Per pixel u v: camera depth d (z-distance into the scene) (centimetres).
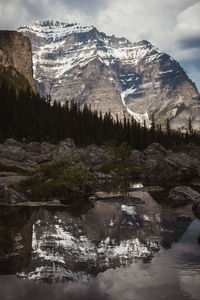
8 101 10550
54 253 1034
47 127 10744
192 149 11156
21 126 9725
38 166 5147
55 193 2606
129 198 2509
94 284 773
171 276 826
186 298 694
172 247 1109
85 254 1023
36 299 688
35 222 1554
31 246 1118
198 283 779
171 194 2575
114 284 773
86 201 2377
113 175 5059
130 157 7369
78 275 833
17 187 2636
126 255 1012
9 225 1478
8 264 921
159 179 3994
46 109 12412
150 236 1269
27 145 7531
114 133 13762
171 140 15212
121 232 1338
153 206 2114
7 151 5538
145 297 699
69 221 1581
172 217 1695
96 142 12031
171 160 4209
